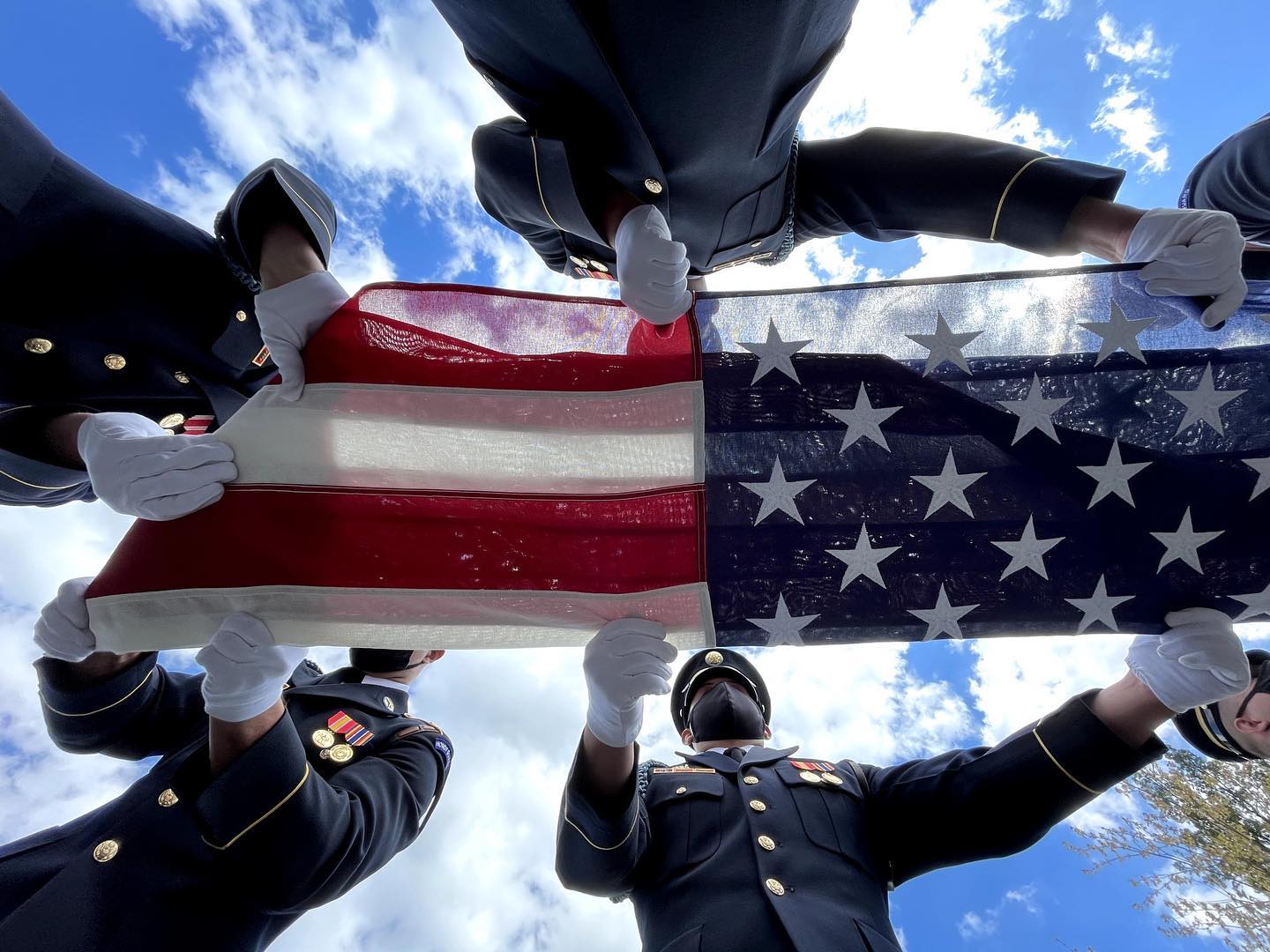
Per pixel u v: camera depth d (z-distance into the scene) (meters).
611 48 0.97
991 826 1.17
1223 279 0.99
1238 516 0.98
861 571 0.99
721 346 1.03
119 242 1.12
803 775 1.34
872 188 1.21
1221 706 1.07
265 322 0.98
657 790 1.33
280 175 1.04
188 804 0.99
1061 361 1.02
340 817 0.99
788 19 0.93
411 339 1.01
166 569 0.93
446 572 0.96
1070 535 0.99
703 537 0.99
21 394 1.08
